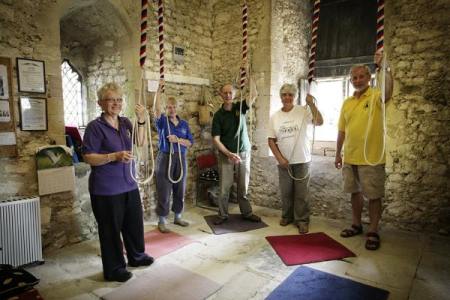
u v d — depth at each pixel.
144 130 2.41
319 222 3.40
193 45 4.01
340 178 3.44
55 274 2.32
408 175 3.04
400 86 3.00
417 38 2.89
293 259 2.49
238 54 4.04
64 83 3.70
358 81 2.68
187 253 2.66
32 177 2.60
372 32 4.00
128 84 3.47
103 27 3.43
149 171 3.56
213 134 3.30
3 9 2.37
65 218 2.84
